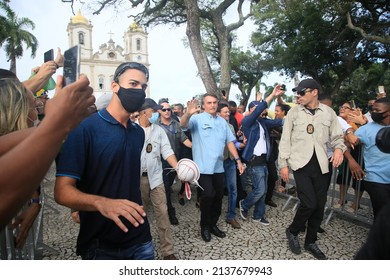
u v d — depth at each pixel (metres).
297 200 4.91
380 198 2.93
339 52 17.84
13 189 0.59
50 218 4.60
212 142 3.62
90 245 1.68
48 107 0.66
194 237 3.84
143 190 3.17
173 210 4.38
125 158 1.68
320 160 3.20
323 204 3.27
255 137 4.12
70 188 1.47
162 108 4.52
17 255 2.27
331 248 3.47
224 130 3.79
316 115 3.26
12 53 24.70
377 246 0.91
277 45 20.19
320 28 16.47
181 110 6.94
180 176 2.99
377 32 16.02
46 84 2.14
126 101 1.64
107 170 1.62
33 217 1.99
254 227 4.17
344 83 26.59
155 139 3.18
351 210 4.68
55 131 0.64
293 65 18.33
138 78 1.69
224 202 5.42
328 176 3.33
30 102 1.49
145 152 3.12
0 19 23.08
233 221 4.18
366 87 24.61
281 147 3.40
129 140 1.73
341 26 17.02
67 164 1.51
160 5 16.22
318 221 3.29
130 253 1.76
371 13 16.17
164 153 3.22
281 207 5.07
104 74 63.88
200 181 3.61
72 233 3.99
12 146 0.83
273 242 3.65
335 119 3.32
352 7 15.38
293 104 5.79
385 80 23.00
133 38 66.12
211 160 3.58
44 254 3.36
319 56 17.58
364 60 18.12
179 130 4.72
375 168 2.97
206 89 12.76
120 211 1.33
